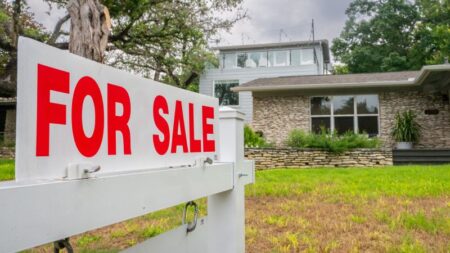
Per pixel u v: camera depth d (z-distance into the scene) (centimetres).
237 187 168
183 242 148
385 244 281
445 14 2405
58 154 80
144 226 334
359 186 552
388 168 804
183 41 1283
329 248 271
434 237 299
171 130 123
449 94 1056
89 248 275
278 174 725
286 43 1961
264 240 293
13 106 1589
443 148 1038
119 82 100
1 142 1288
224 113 169
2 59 1209
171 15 1148
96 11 577
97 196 83
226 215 164
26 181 72
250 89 1186
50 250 251
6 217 64
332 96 1180
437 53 2311
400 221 346
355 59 2753
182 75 1672
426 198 458
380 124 1133
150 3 1087
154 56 1266
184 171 118
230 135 168
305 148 1000
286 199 466
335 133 1055
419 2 2648
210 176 138
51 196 72
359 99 1165
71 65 85
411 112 1105
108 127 95
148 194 99
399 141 1089
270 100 1222
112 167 96
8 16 1103
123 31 1138
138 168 105
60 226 74
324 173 736
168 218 363
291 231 320
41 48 78
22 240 66
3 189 64
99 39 577
